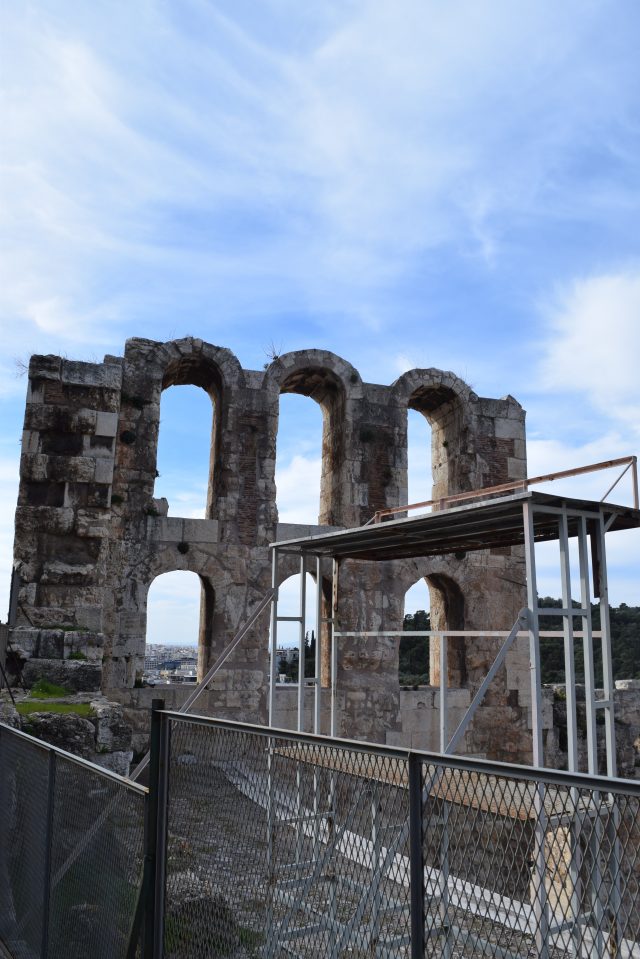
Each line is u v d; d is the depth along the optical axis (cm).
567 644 963
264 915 542
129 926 613
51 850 758
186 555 2397
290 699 2392
